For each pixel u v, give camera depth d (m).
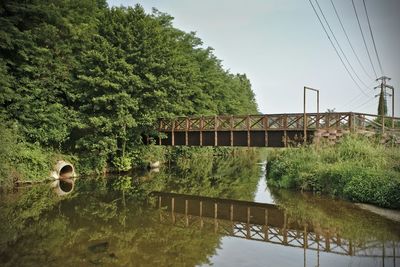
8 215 12.00
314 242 9.05
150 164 28.39
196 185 19.80
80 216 12.06
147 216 12.29
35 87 19.86
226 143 24.19
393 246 8.30
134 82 22.12
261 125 22.45
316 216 11.30
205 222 11.60
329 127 19.59
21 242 9.09
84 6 26.86
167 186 19.41
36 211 12.71
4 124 17.58
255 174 24.67
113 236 9.75
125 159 24.97
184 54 37.22
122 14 23.44
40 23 21.58
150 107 24.08
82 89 21.98
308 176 15.69
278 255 8.13
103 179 21.59
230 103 47.84
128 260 7.82
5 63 18.27
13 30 18.86
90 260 7.79
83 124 21.12
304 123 20.12
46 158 20.23
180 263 7.65
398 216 10.61
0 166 16.47
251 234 10.08
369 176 12.84
